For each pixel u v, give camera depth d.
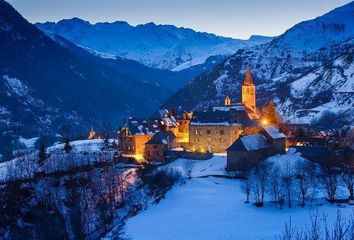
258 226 104.62
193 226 108.00
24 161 180.50
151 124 196.75
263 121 190.38
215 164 158.62
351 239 63.28
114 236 109.12
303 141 177.12
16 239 123.56
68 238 123.12
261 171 135.88
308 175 130.62
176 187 139.12
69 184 149.75
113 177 144.12
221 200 124.56
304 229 97.81
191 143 182.12
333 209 111.88
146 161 178.50
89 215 130.75
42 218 131.00
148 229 109.25
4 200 138.50
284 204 117.94
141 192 140.62
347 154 151.88
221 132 175.88
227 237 99.62
